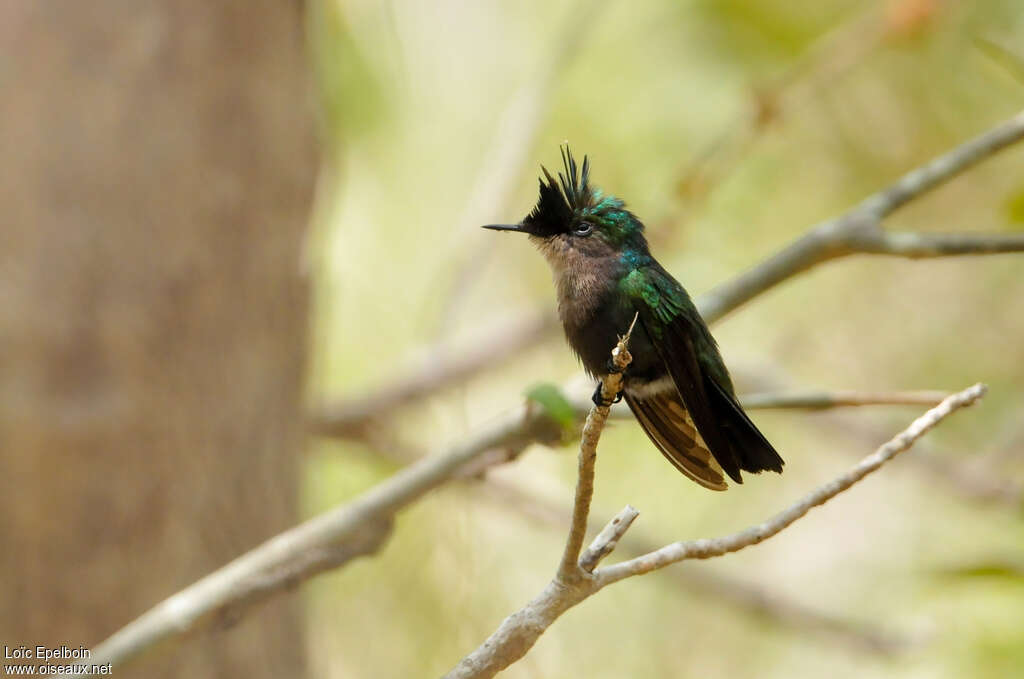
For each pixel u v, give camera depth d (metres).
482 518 11.77
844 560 14.36
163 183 8.39
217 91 8.56
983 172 12.66
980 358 13.24
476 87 12.98
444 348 11.73
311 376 9.52
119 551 8.23
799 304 13.53
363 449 12.12
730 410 6.67
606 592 12.50
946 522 13.90
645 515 12.35
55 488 8.14
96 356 8.25
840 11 12.02
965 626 10.73
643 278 6.82
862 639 12.00
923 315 13.55
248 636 8.77
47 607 8.11
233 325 8.66
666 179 12.09
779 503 14.27
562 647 11.98
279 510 9.05
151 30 8.39
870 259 13.54
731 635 13.30
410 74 12.12
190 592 6.35
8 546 8.08
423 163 12.85
